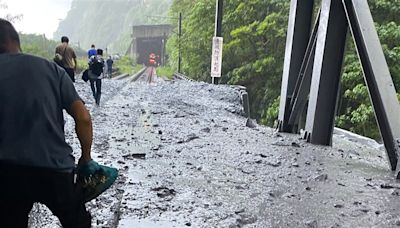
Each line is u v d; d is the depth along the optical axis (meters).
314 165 6.74
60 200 2.40
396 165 6.42
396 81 17.05
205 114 13.06
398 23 20.28
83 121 2.44
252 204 4.69
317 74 8.61
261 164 6.65
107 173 2.62
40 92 2.34
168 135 8.89
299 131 10.20
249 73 31.45
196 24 43.81
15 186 2.30
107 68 37.59
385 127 6.71
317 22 9.08
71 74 13.30
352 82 18.25
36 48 40.25
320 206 4.73
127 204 4.43
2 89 2.31
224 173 5.99
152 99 16.30
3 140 2.27
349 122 18.70
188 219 4.11
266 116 27.53
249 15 34.28
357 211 4.59
